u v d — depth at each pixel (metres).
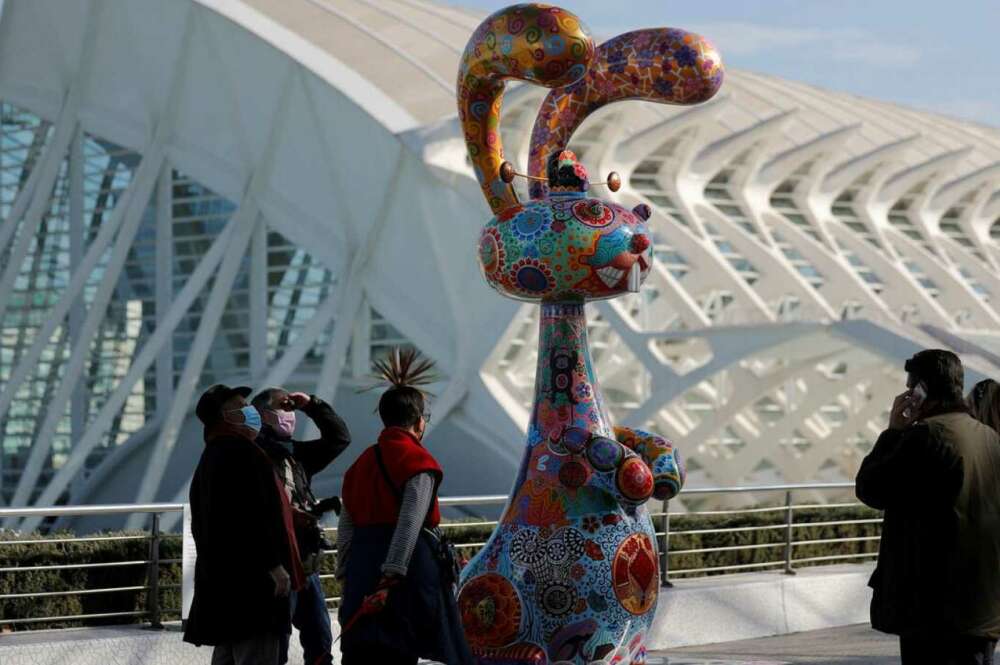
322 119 39.59
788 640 14.42
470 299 37.50
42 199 46.44
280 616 8.45
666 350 38.66
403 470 8.24
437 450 38.16
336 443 10.11
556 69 9.23
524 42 9.21
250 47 40.81
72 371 42.16
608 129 39.91
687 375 33.47
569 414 9.39
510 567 9.20
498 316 36.66
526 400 38.78
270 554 8.38
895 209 51.44
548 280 9.30
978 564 7.57
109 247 46.81
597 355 39.16
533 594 9.11
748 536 17.11
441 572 8.33
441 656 8.22
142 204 43.47
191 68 43.12
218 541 8.36
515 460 36.31
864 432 43.84
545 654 9.09
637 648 9.30
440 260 37.62
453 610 8.40
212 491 8.39
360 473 8.44
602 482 9.19
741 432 38.38
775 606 15.07
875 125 52.88
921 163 49.03
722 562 16.78
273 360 42.75
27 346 49.50
